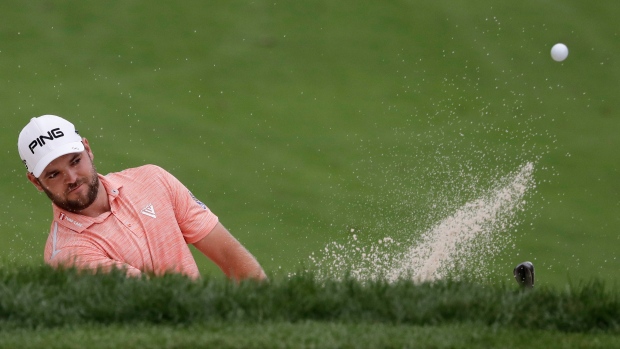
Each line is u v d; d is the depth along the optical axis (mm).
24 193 51938
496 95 67625
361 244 38906
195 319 14039
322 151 58875
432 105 65938
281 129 62719
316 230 47625
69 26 75625
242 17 79062
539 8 80375
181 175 54781
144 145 58844
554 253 46750
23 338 13133
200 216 20219
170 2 80312
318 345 12812
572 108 66750
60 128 19078
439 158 56844
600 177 57031
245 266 20531
